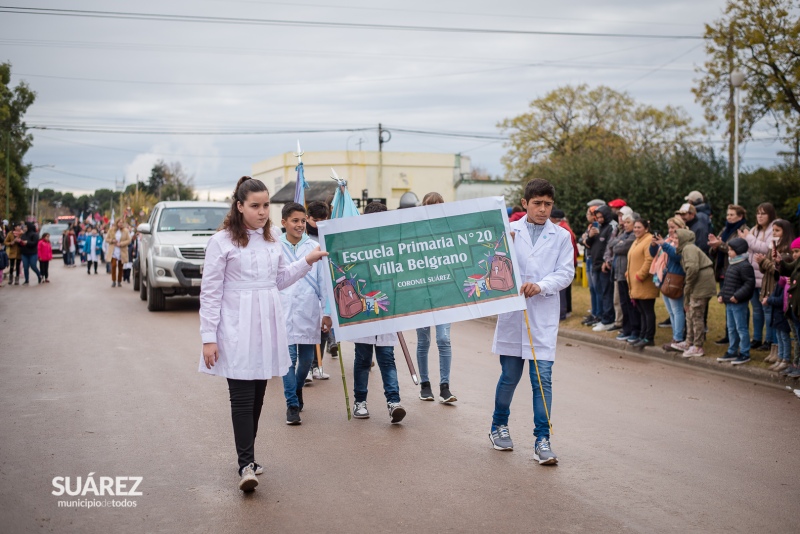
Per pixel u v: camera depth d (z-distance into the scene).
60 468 5.77
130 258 23.27
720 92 28.11
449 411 7.70
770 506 5.11
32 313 15.59
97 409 7.59
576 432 6.91
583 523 4.77
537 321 6.22
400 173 50.19
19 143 61.31
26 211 63.94
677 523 4.79
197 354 10.78
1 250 22.77
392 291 6.40
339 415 7.54
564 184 24.97
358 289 6.42
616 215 14.34
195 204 17.81
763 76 26.47
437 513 4.93
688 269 10.41
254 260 5.40
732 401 8.20
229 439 6.61
